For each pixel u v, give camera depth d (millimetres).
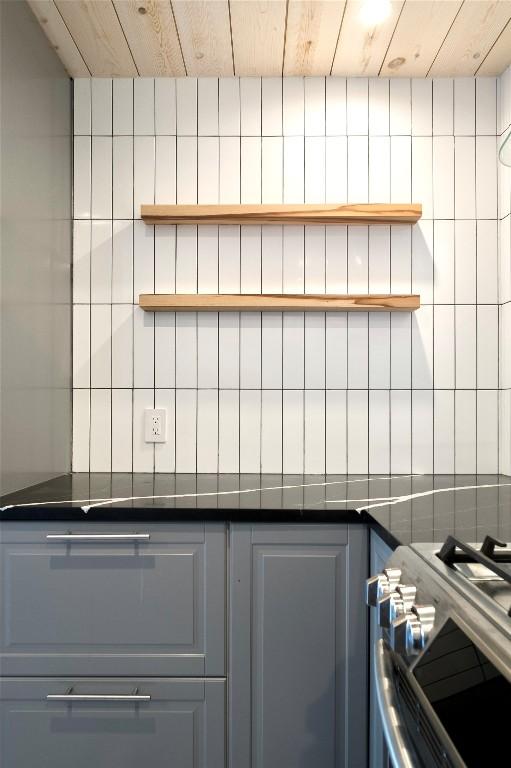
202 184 1799
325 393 1797
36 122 1539
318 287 1795
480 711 480
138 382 1796
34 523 1228
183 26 1558
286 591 1225
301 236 1795
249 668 1226
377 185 1797
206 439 1797
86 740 1228
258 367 1796
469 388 1799
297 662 1226
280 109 1797
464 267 1799
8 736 1229
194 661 1229
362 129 1796
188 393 1797
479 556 691
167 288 1798
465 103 1799
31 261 1509
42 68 1579
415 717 624
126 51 1671
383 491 1466
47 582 1228
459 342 1799
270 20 1528
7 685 1229
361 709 1218
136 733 1229
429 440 1798
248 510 1215
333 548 1226
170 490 1459
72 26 1560
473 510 1213
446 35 1595
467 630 567
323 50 1663
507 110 1750
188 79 1796
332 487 1528
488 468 1795
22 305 1453
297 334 1796
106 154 1800
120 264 1800
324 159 1795
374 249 1798
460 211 1798
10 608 1227
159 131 1799
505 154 1177
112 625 1229
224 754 1228
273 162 1797
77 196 1797
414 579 778
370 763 1207
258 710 1229
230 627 1229
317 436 1793
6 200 1364
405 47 1650
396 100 1797
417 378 1798
